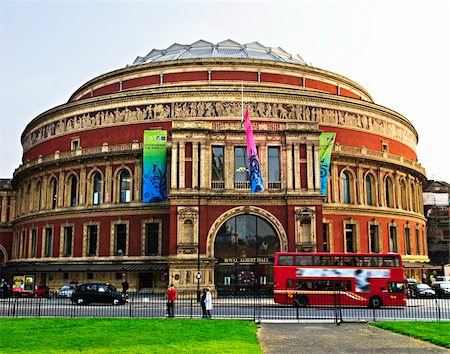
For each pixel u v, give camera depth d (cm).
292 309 4581
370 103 7575
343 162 7112
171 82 7600
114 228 6738
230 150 5847
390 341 2645
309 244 5588
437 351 2352
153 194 6331
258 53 8662
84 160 7069
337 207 6875
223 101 6731
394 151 7912
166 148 6400
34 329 2914
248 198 5694
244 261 5634
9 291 6819
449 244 10688
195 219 5594
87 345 2366
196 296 5409
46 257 7356
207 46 8875
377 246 7219
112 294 4988
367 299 4769
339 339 2712
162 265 6303
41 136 7962
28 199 8156
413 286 6562
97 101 7181
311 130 5894
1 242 9212
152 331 2831
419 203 8600
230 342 2455
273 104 6794
